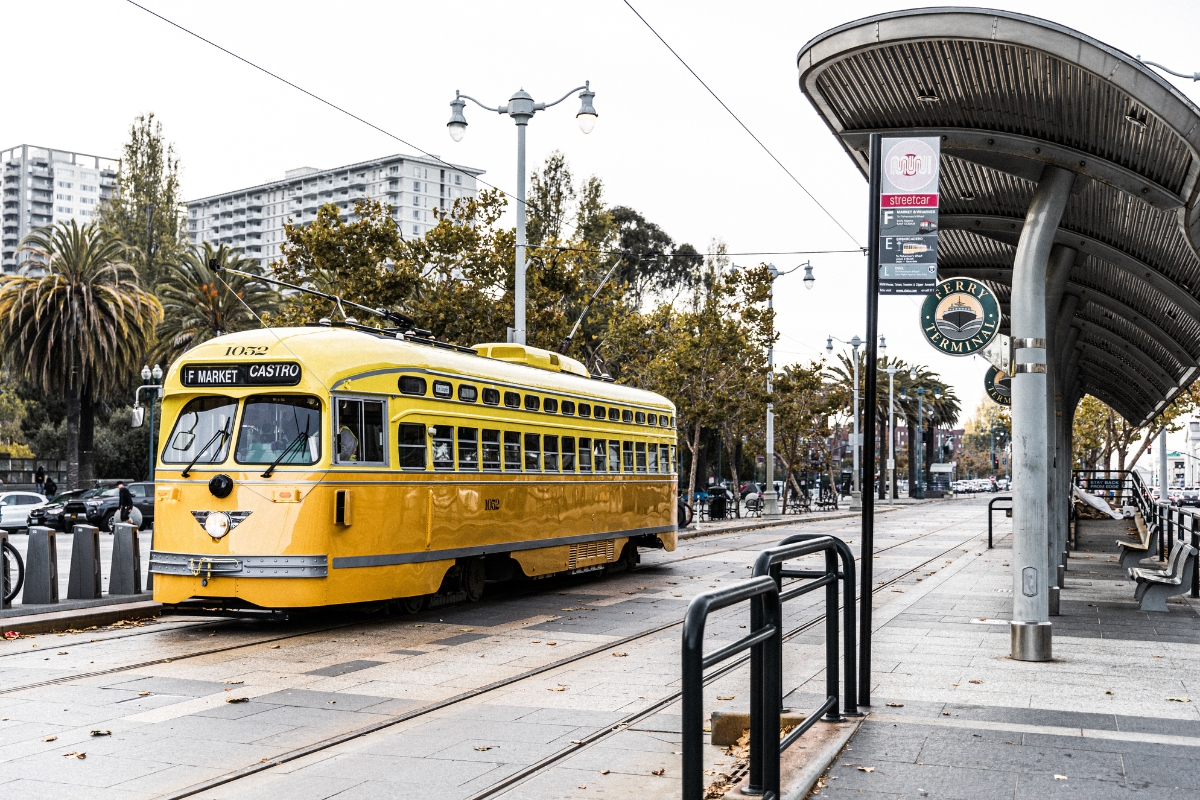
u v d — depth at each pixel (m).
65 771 7.04
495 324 29.41
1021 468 10.75
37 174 190.12
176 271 49.00
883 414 81.81
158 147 77.81
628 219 71.38
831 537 7.42
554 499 18.09
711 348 40.31
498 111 25.17
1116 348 23.00
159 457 13.41
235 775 6.93
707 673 10.55
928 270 9.09
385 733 8.12
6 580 13.26
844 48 9.50
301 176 170.38
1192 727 7.73
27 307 44.72
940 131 10.59
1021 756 6.92
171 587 13.02
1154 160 10.19
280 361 13.20
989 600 15.83
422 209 162.12
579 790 6.59
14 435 68.00
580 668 10.91
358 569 13.21
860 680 8.20
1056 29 8.88
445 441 15.08
